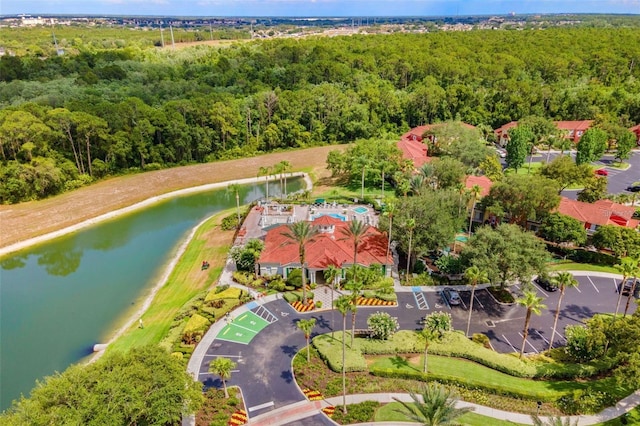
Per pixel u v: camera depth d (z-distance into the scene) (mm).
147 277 80562
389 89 179250
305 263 73688
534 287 71500
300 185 130375
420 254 74125
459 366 54375
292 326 63281
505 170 124375
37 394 38188
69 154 124562
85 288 77250
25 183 110125
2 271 84438
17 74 172500
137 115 135750
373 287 71750
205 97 150625
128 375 40844
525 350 57594
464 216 80000
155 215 111000
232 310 66750
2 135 111000
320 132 163875
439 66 187125
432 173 100688
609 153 140500
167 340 59719
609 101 153750
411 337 59281
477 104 166875
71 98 146375
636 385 45469
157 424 40156
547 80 184500
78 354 60219
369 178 117438
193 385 45031
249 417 47531
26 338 63906
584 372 52312
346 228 75875
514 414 47312
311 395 50312
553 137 130625
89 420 37000
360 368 53750
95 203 114250
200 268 80875
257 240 78312
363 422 46656
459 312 65750
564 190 111000
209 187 129625
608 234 77500
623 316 58438
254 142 154875
